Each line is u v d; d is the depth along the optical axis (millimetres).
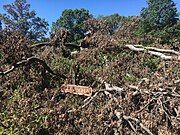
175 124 5367
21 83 6668
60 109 5625
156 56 8211
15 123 5574
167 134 5305
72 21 27562
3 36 7445
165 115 5734
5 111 5969
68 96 6430
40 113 5664
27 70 6801
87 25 9516
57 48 8383
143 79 6574
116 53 8344
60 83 7039
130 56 8070
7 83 6699
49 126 5469
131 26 9570
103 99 6344
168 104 5957
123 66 7680
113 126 5512
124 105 5766
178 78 6500
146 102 5871
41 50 8477
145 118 5547
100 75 7191
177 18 26688
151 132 5352
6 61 7102
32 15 39531
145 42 9289
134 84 6605
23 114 5578
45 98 6207
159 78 6426
